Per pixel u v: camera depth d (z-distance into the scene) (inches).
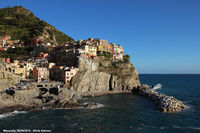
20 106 3095.5
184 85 7869.1
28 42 6993.1
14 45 6756.9
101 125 2326.5
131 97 4443.9
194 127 2257.6
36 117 2630.4
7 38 7229.3
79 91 4382.4
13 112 2878.9
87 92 4571.9
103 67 5521.7
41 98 3472.0
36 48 6446.9
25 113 2832.2
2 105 2982.3
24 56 6102.4
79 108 3181.6
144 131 2135.8
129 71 5816.9
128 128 2228.1
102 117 2669.8
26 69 4569.4
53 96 3476.9
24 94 3348.9
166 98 3447.3
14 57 5831.7
